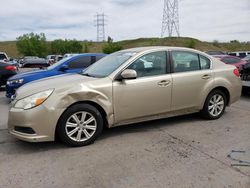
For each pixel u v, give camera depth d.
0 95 10.71
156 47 5.64
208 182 3.50
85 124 4.75
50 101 4.46
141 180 3.57
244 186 3.40
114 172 3.79
